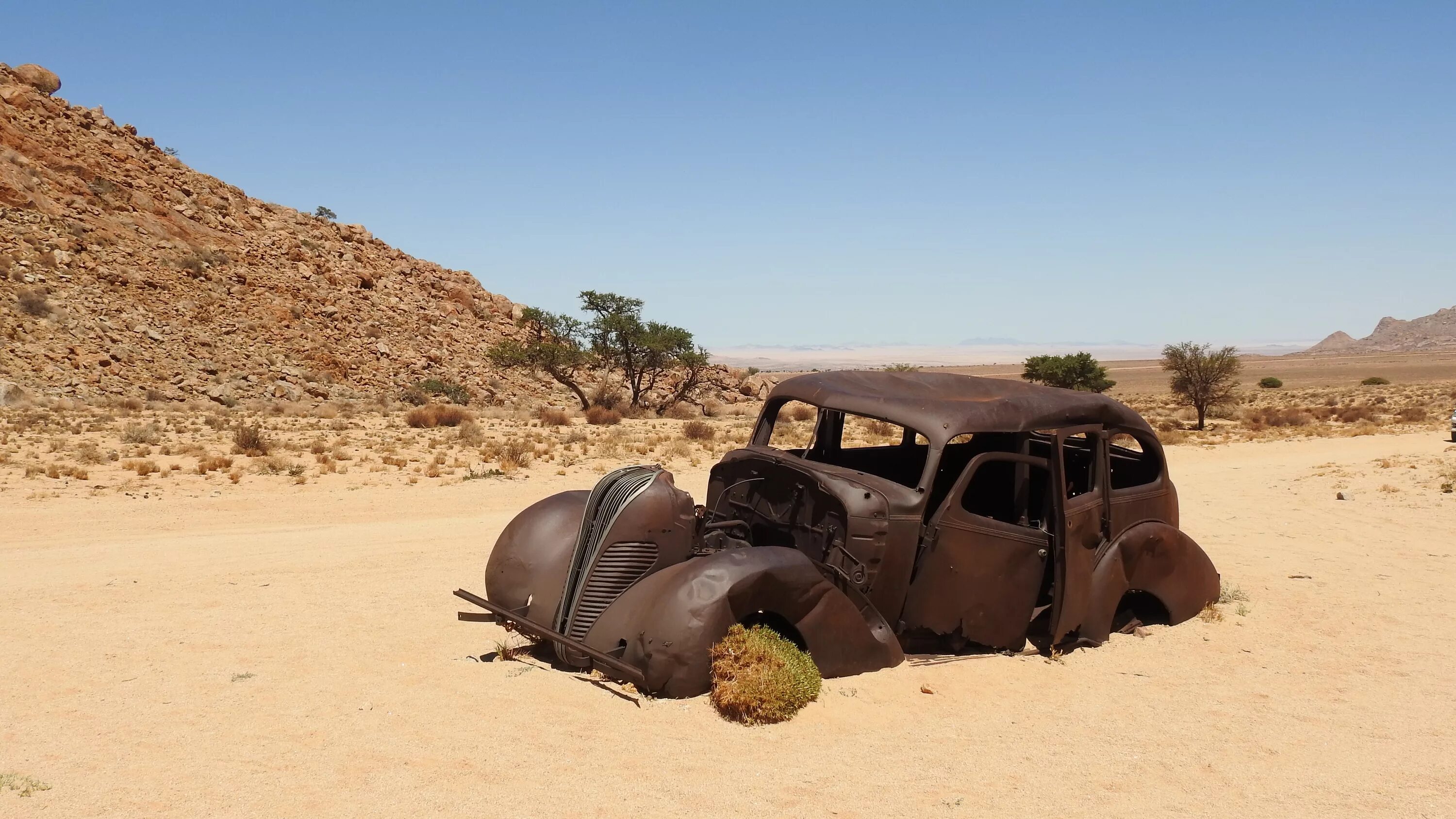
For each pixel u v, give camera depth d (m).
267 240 63.88
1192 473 21.41
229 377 45.88
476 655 6.35
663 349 54.19
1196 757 5.00
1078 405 6.75
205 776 4.29
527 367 55.53
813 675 5.43
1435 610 8.38
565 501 6.80
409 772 4.38
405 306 67.19
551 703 5.36
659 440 32.38
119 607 7.71
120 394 40.03
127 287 49.66
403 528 13.38
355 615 7.48
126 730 4.88
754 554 5.58
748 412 60.78
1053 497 6.48
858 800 4.27
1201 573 7.84
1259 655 6.97
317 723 5.02
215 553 10.78
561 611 6.03
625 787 4.29
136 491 17.59
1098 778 4.68
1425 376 125.06
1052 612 6.53
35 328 41.66
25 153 55.56
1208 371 43.53
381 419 40.72
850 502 5.88
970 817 4.16
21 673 5.83
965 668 6.23
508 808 4.03
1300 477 19.33
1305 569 10.17
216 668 6.00
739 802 4.18
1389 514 14.20
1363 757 5.07
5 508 15.20
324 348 54.38
